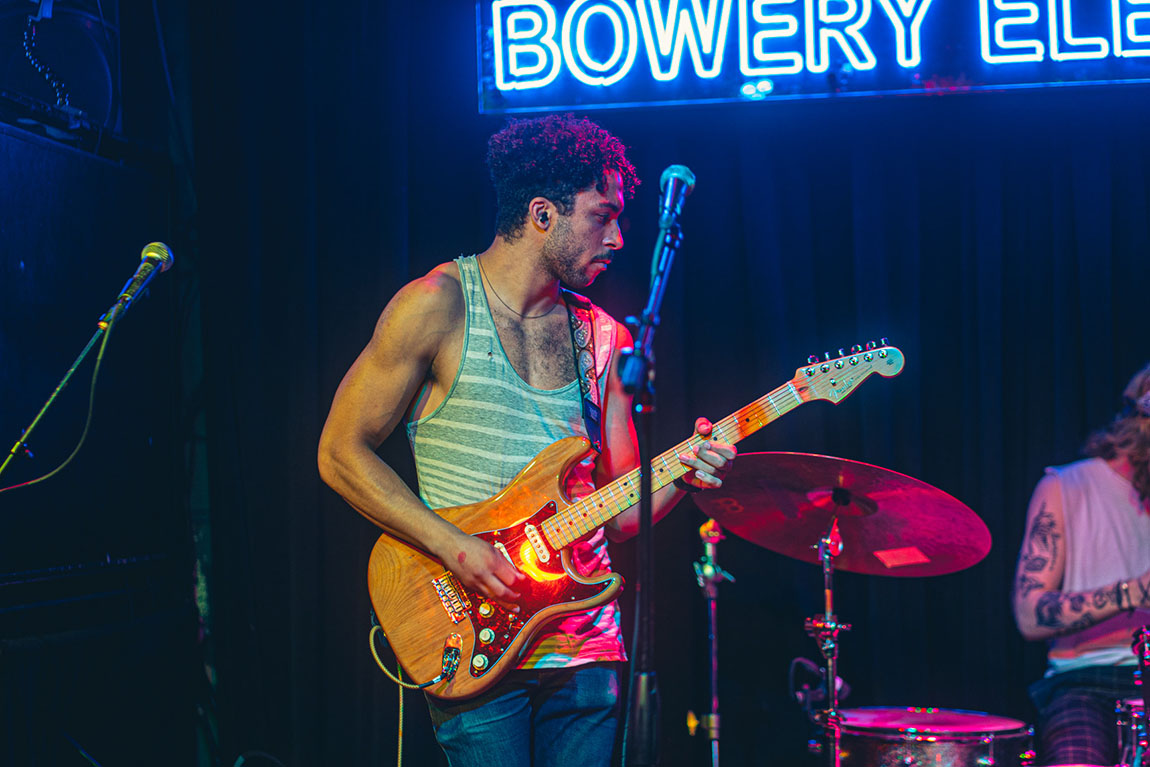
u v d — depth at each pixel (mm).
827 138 3250
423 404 2098
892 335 3146
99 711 2893
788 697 3074
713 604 2650
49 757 2695
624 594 3115
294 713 3230
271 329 3396
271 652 3336
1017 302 3148
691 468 2016
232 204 3438
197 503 3463
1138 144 3115
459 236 3344
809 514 2496
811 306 3186
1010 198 3174
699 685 3119
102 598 3020
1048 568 2361
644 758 1546
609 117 3309
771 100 3229
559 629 1963
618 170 2156
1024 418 3109
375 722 3201
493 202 3314
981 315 3098
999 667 3006
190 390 3471
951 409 3150
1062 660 2406
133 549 3180
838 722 2410
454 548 1915
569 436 2078
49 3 3057
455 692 1905
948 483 3133
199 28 3486
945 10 3184
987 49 3150
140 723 3068
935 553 2484
